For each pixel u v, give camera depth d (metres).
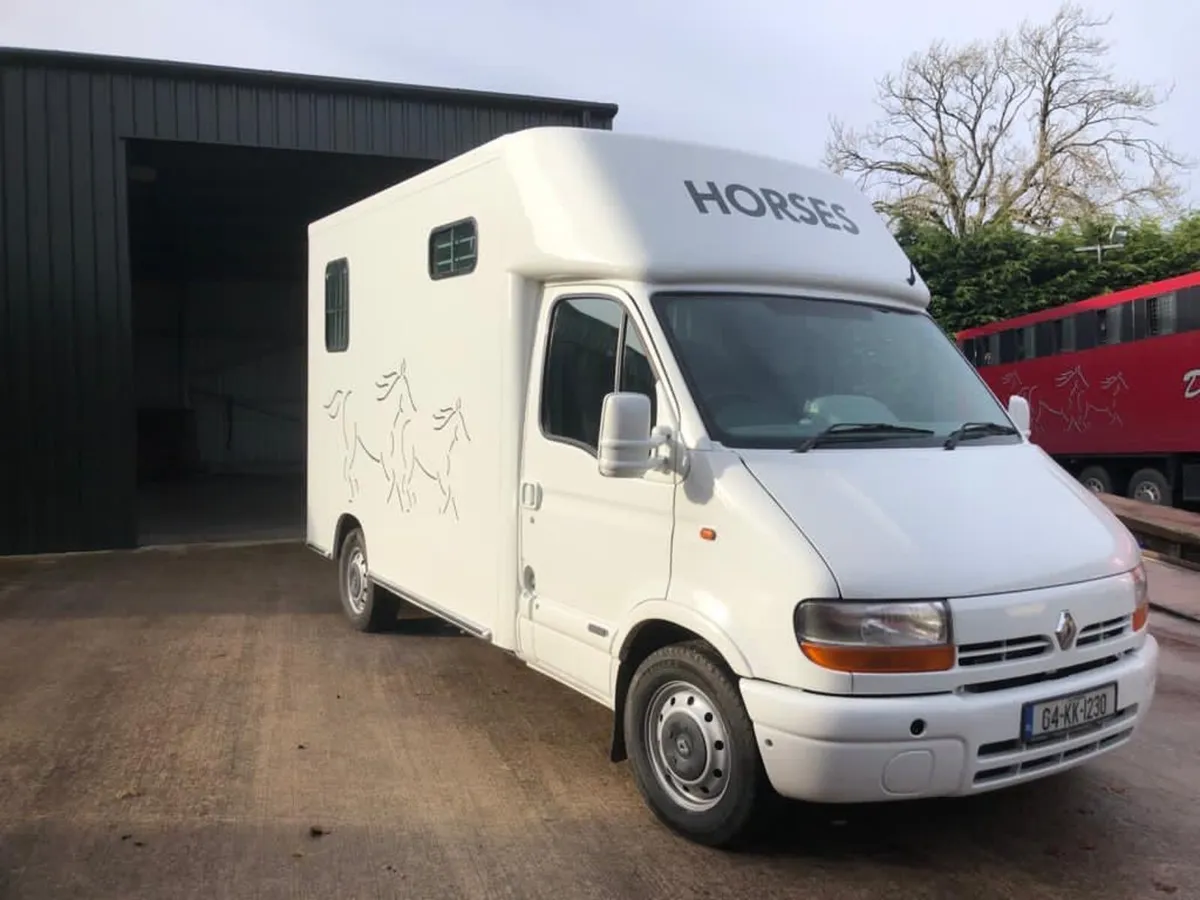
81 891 3.76
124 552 11.59
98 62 11.25
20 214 11.18
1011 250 27.42
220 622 7.94
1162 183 31.81
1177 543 10.90
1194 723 5.76
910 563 3.64
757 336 4.55
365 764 4.98
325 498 8.00
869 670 3.54
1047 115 33.25
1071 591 3.86
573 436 4.79
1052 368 18.81
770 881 3.88
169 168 13.90
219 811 4.44
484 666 6.67
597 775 4.87
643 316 4.43
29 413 11.34
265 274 24.81
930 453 4.38
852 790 3.56
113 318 11.52
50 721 5.57
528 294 5.11
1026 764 3.74
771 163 5.31
